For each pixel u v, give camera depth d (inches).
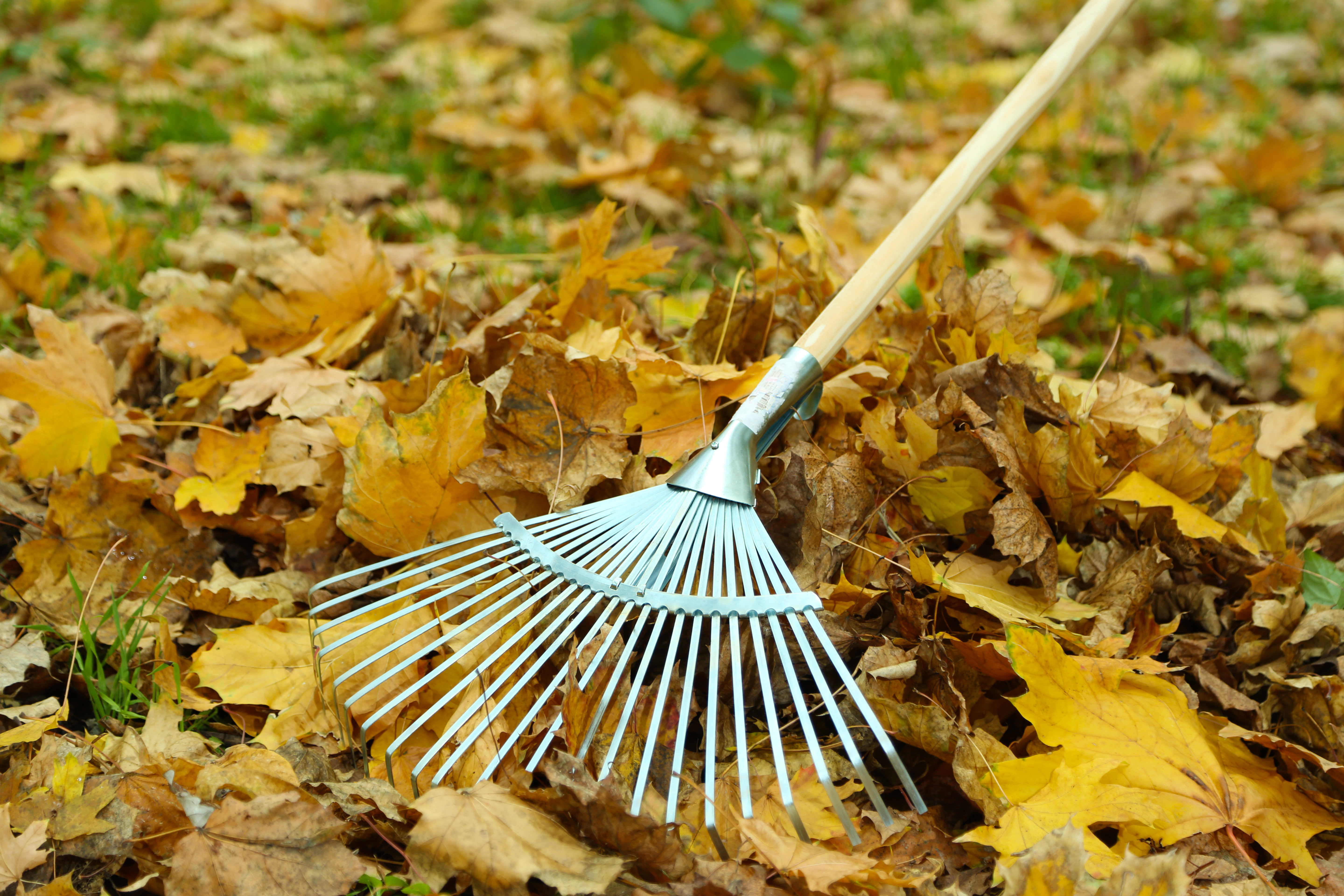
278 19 195.3
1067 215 114.7
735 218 112.6
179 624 88.4
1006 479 88.0
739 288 96.5
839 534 88.0
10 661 86.0
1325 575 88.8
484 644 86.4
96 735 85.5
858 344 93.4
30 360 90.1
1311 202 130.8
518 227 112.2
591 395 88.3
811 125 131.3
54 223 103.7
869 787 81.8
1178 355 100.2
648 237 110.0
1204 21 210.5
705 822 82.1
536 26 199.9
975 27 215.8
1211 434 90.0
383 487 87.3
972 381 90.0
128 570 89.4
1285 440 96.2
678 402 90.0
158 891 81.8
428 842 81.0
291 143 134.7
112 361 97.5
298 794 81.8
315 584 89.3
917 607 86.2
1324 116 161.2
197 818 82.0
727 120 154.7
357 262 96.2
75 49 157.5
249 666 85.8
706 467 87.3
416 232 110.9
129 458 92.4
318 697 85.5
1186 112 149.3
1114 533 90.6
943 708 84.8
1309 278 111.7
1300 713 86.1
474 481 88.0
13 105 137.7
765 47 190.9
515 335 90.7
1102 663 84.9
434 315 97.6
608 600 86.8
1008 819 82.6
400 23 196.9
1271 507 90.4
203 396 94.3
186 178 116.0
